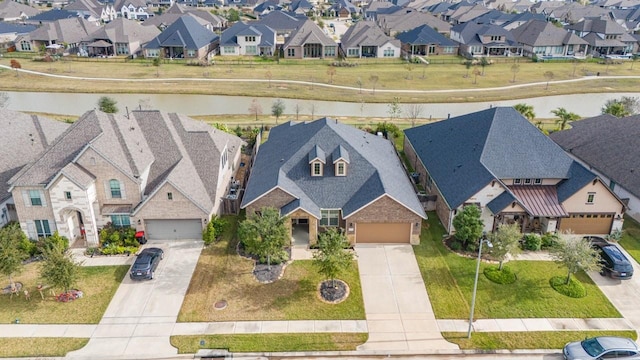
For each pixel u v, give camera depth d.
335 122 49.41
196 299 33.50
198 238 41.00
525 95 91.25
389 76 102.69
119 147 40.56
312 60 117.00
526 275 36.34
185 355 28.80
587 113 82.50
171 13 154.50
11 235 34.56
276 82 96.94
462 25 131.88
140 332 30.45
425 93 91.06
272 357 28.86
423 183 51.25
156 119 45.00
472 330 30.81
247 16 192.50
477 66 111.69
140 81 95.94
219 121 73.38
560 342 29.88
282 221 36.56
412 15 148.38
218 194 43.88
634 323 31.52
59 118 72.75
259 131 63.94
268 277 35.94
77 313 32.03
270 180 41.44
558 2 198.25
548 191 42.44
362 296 34.00
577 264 33.78
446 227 42.56
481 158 43.25
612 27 126.31
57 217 38.41
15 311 32.16
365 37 121.19
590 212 41.22
